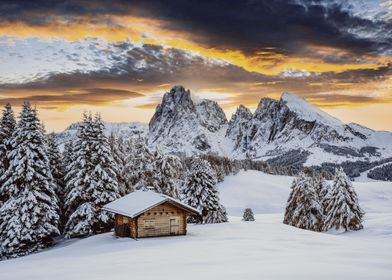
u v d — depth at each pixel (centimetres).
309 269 1667
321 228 5953
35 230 3894
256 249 2552
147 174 5200
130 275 1686
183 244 2955
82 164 4275
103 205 4312
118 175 4772
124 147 6116
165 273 1700
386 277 1478
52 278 1741
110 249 3027
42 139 4244
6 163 4362
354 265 1797
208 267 1825
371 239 4325
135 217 3622
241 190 15875
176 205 3750
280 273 1579
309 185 6062
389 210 12394
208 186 5588
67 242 4128
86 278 1672
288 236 3509
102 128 4519
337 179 5738
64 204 4497
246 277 1519
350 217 5472
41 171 4097
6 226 3841
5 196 4203
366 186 17900
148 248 2833
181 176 7788
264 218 8694
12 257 3684
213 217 5475
